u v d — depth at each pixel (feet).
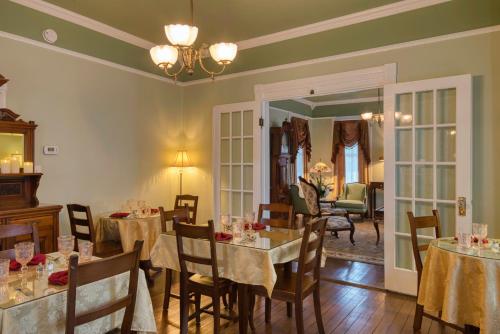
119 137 14.83
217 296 8.26
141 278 6.27
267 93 15.02
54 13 11.87
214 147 16.47
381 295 11.67
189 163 17.34
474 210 10.84
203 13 12.14
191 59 9.30
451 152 11.11
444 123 11.18
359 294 11.77
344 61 13.16
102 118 14.16
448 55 11.16
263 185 15.26
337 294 11.75
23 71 11.73
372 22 12.00
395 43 12.01
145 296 6.27
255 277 8.00
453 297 7.43
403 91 11.69
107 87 14.34
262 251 7.98
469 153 10.51
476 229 8.48
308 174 27.91
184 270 8.67
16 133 11.09
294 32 13.44
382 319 9.84
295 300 7.96
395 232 11.94
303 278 8.48
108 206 14.39
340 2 11.35
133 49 14.78
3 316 4.68
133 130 15.43
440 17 10.98
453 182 11.09
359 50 12.75
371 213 27.07
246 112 15.67
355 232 22.11
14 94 11.51
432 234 11.44
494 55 10.52
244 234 9.38
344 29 12.56
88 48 13.44
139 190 15.69
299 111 27.43
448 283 7.53
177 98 17.53
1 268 5.36
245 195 15.76
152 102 16.28
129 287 5.67
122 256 5.38
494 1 10.13
